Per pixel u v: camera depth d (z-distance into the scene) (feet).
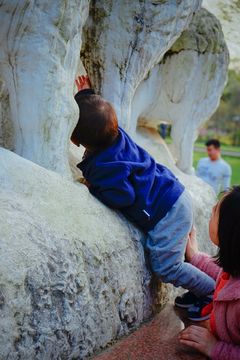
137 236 5.27
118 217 5.17
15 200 3.78
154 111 9.05
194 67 8.18
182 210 5.28
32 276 3.32
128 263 4.83
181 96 8.53
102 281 4.25
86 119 5.00
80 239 4.05
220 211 4.26
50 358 3.51
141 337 4.70
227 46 9.38
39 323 3.38
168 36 6.12
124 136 5.43
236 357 4.16
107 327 4.36
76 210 4.41
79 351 3.91
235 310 4.12
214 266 5.80
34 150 4.68
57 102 4.63
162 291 6.00
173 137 9.18
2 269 3.10
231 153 77.97
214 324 4.54
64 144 4.90
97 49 6.07
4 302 3.04
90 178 5.10
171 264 5.28
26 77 4.41
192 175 9.58
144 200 5.08
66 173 4.92
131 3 5.62
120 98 6.32
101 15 5.82
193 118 8.86
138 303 5.09
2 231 3.31
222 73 8.59
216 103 8.87
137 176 5.12
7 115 5.55
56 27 4.30
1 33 4.11
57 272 3.60
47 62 4.39
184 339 4.47
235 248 4.10
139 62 6.16
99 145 5.15
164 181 5.38
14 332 3.12
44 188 4.20
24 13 3.99
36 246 3.49
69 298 3.72
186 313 5.62
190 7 5.98
